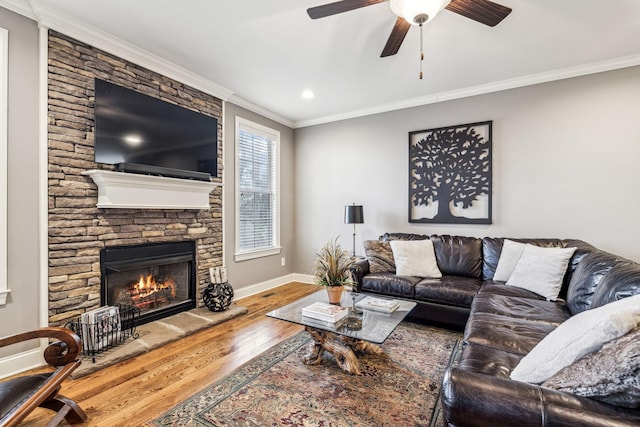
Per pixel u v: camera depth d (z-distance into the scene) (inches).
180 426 64.1
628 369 32.5
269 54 114.6
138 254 114.0
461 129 147.3
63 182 93.7
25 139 86.8
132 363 90.4
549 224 130.1
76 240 96.5
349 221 161.5
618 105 118.2
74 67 96.2
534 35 101.7
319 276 98.0
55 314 91.8
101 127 100.0
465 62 120.1
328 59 118.2
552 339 47.3
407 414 67.5
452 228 150.8
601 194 121.0
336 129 185.2
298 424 64.5
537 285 101.9
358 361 90.3
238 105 159.9
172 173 119.2
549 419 33.5
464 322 110.5
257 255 172.2
